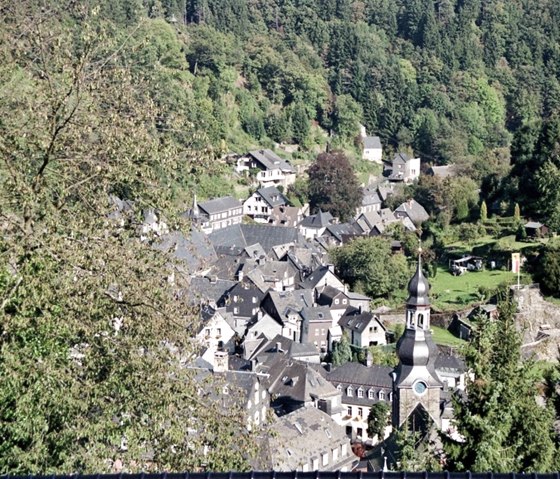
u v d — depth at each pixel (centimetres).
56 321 2520
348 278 11875
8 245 2536
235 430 2706
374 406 8094
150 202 2819
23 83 2873
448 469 2953
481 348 3009
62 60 2741
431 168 18900
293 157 19412
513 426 2948
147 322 2647
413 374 6134
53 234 2567
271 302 10419
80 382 2573
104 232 2702
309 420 6831
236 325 10456
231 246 12975
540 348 8719
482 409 2922
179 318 2714
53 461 2516
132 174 2750
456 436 4081
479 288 10306
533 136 12912
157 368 2616
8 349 2427
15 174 2592
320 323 10269
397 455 3419
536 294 9556
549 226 11281
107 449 2575
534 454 2911
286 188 17488
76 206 2769
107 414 2566
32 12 2977
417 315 6188
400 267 11612
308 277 11619
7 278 2519
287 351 9388
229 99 19525
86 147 2775
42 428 2480
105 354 2623
